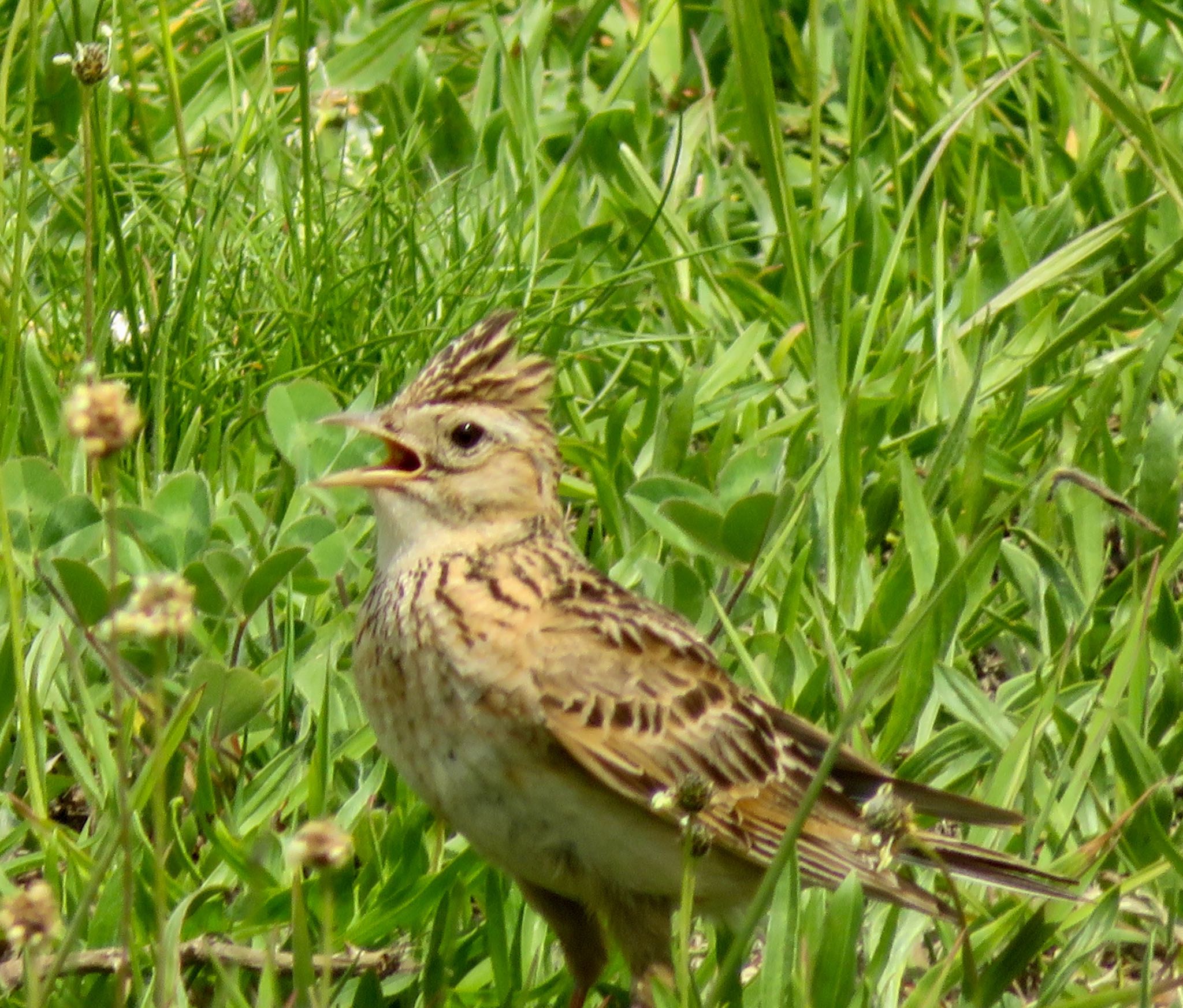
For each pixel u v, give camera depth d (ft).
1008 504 27.27
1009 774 31.65
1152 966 30.83
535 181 45.19
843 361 40.70
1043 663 35.09
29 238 43.32
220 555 33.04
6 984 26.89
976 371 37.35
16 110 48.03
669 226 44.62
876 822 26.12
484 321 30.91
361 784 31.48
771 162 41.04
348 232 44.39
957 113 45.78
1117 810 32.07
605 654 28.22
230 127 49.14
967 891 31.37
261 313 41.27
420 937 30.25
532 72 50.29
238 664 33.53
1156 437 37.58
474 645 27.81
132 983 27.32
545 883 28.43
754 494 34.24
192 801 30.78
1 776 32.19
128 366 40.55
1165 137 47.16
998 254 44.96
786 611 34.81
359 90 50.47
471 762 27.89
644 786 27.61
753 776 28.96
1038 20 51.88
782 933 26.94
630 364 42.65
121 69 49.73
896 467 38.47
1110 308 40.60
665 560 37.55
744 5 40.45
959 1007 28.91
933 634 33.63
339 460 38.11
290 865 28.48
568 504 39.70
